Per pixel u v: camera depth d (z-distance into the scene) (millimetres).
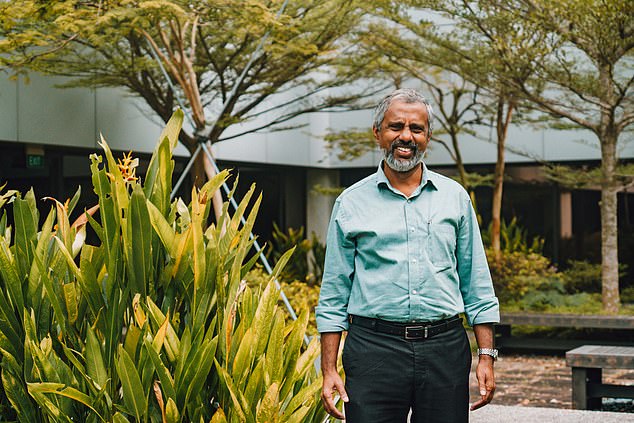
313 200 15383
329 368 3045
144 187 3135
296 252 12539
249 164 13547
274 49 8859
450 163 14297
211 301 3010
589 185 10492
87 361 2873
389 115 2957
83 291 2980
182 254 2979
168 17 7605
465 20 10164
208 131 8312
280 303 8508
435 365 2939
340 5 9609
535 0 9391
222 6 7879
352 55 11008
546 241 13695
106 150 3000
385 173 3031
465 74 10180
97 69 9359
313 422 3305
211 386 2969
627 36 8883
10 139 9445
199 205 2965
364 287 2969
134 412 2791
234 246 3207
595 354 6223
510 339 9844
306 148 14555
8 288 3049
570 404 6762
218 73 9797
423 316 2926
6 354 2971
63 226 3229
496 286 11180
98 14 7398
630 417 4996
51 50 8055
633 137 11922
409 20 10617
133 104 10938
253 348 2957
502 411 5188
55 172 10523
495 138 13883
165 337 2836
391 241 2953
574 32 9328
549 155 13594
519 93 9852
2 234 3486
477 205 14211
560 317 9359
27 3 7363
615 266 10133
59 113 10062
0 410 3125
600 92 9391
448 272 2979
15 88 9508
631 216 13094
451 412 2955
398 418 2986
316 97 12547
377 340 2951
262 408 2820
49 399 2875
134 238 2943
